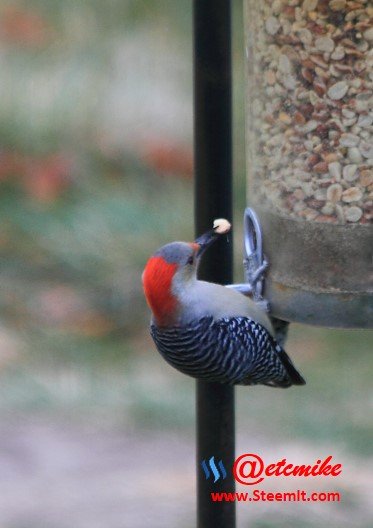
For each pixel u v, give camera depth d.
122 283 16.81
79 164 18.78
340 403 14.04
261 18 7.93
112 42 20.67
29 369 15.10
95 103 19.59
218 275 7.97
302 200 7.80
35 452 12.61
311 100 7.70
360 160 7.65
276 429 13.18
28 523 11.03
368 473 12.03
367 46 7.52
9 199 18.02
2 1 21.58
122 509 11.34
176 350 7.75
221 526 7.69
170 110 19.81
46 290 16.91
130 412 13.62
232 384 7.77
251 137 8.26
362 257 7.68
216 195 7.57
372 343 15.62
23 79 19.62
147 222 17.55
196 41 7.33
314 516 10.98
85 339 16.05
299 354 15.45
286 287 7.93
